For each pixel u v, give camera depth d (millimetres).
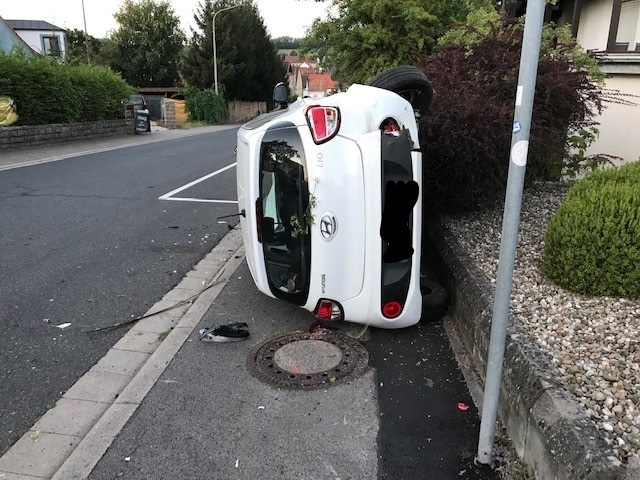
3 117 15797
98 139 20422
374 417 3236
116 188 10367
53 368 3881
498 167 5840
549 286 4230
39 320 4660
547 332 3469
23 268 5918
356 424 3172
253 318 4629
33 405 3428
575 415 2465
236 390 3533
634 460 2266
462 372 3709
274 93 5008
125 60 49781
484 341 3516
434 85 6348
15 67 16062
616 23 9703
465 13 11633
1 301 5039
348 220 3775
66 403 3453
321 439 3039
